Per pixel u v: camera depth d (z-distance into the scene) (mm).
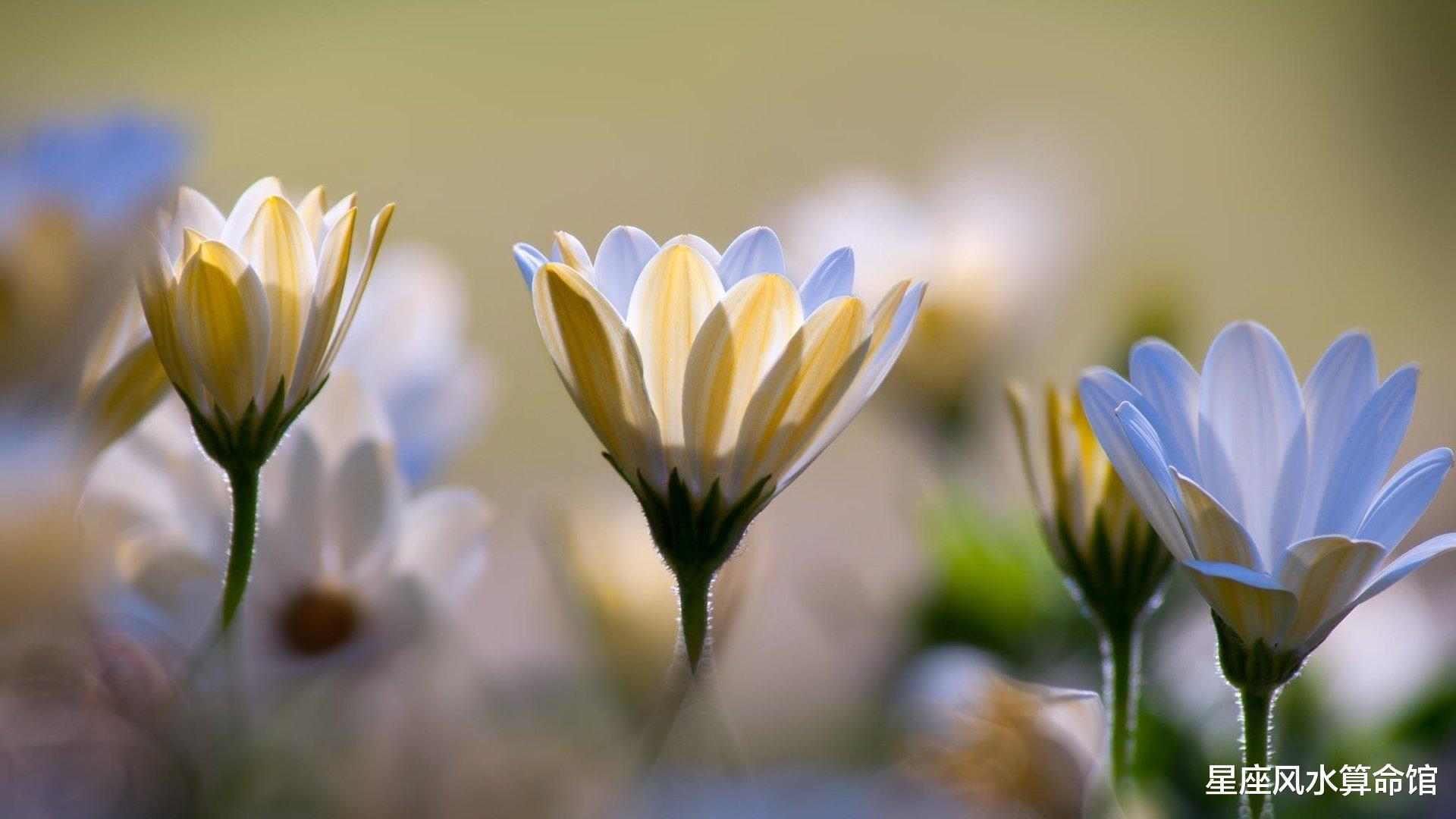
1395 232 2018
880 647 619
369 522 568
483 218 2010
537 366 1448
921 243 632
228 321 529
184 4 3049
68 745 522
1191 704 599
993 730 563
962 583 614
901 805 567
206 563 562
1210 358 530
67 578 529
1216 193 2172
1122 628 558
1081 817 557
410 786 542
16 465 527
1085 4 3283
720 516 528
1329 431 527
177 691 530
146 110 537
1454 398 1544
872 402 635
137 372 533
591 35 3281
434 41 3182
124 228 527
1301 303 1798
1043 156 642
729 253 544
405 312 606
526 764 543
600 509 586
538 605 616
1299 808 584
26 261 523
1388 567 514
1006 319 628
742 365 522
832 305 518
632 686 565
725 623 576
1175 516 520
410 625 568
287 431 549
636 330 524
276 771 540
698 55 3055
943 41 3031
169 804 526
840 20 3250
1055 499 560
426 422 599
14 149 528
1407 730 594
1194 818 588
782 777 584
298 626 565
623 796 536
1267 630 517
